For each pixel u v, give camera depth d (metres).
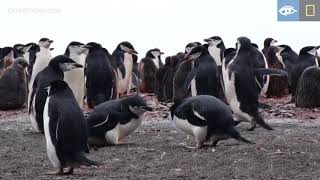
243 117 13.65
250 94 13.45
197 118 10.91
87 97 18.25
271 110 17.30
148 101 20.53
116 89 18.81
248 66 13.62
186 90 15.16
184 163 9.82
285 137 12.28
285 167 9.36
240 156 10.18
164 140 12.35
